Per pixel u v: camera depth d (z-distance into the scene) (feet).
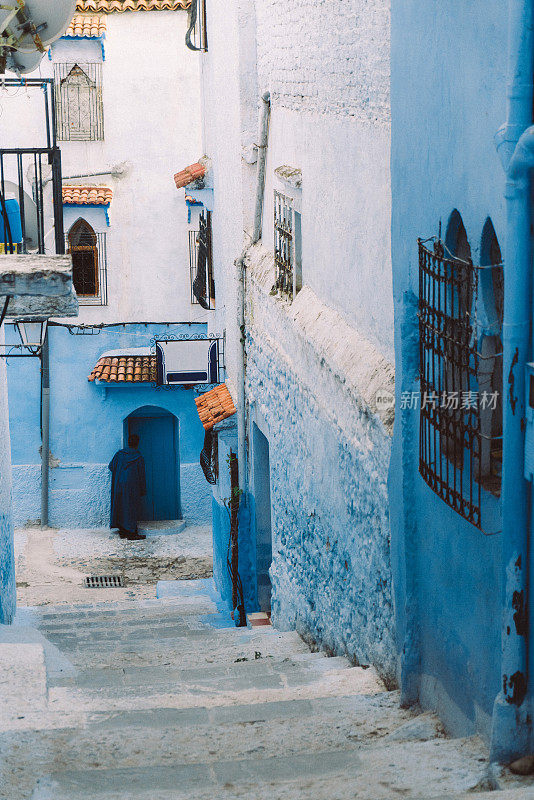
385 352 20.99
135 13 61.16
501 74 13.01
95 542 59.47
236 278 42.11
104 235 61.36
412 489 17.99
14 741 14.80
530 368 12.44
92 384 61.16
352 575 22.72
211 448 48.67
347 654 23.32
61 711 16.53
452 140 15.06
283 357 31.81
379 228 20.94
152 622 39.29
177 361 49.73
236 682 20.45
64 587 51.93
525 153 11.93
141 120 61.77
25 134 61.36
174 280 62.44
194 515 62.80
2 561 37.99
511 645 13.15
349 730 16.46
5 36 25.93
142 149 61.93
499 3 12.98
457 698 15.79
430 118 16.06
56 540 59.72
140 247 62.03
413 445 17.93
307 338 27.12
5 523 40.04
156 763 14.37
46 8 26.11
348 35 22.86
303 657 24.89
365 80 21.48
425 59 16.20
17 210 25.16
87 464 61.67
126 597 50.34
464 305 15.40
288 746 15.51
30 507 61.98
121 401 61.36
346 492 23.12
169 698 18.45
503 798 11.12
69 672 22.84
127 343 61.87
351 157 23.27
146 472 64.08
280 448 32.63
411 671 17.88
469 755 13.85
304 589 28.84
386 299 20.59
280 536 32.96
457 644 15.75
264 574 40.11
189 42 52.47
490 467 14.93
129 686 20.01
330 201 25.82
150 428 63.77
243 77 38.68
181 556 57.21
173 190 61.93
